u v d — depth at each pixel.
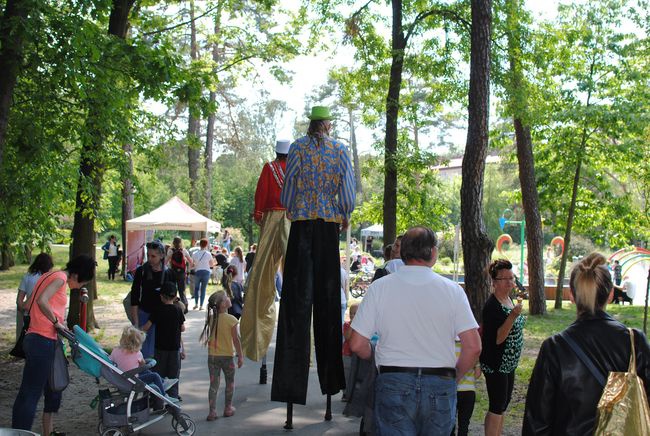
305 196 6.84
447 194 56.50
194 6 19.50
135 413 7.21
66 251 51.81
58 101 12.25
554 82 21.91
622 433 3.33
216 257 29.75
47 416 7.07
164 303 8.31
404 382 4.26
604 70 21.78
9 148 11.95
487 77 11.12
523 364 12.51
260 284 8.88
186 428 7.57
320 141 6.84
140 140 14.66
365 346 4.43
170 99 12.16
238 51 20.39
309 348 6.93
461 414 6.55
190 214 28.89
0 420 8.16
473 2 11.18
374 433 4.37
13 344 13.45
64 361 6.86
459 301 4.41
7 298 21.89
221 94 40.56
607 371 3.51
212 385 8.35
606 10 21.48
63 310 6.87
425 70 18.00
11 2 9.68
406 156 17.41
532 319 20.02
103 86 11.35
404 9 17.88
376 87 19.17
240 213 67.69
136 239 29.48
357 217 21.22
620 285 29.16
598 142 22.84
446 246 50.69
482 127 11.06
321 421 8.30
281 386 6.90
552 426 3.59
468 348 4.37
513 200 26.53
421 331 4.33
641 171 24.36
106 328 15.74
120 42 11.52
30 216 12.54
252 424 8.16
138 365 7.46
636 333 3.58
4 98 9.56
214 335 8.38
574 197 23.39
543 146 23.58
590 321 3.66
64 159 12.88
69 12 10.65
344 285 13.23
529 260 21.39
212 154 41.47
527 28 18.28
